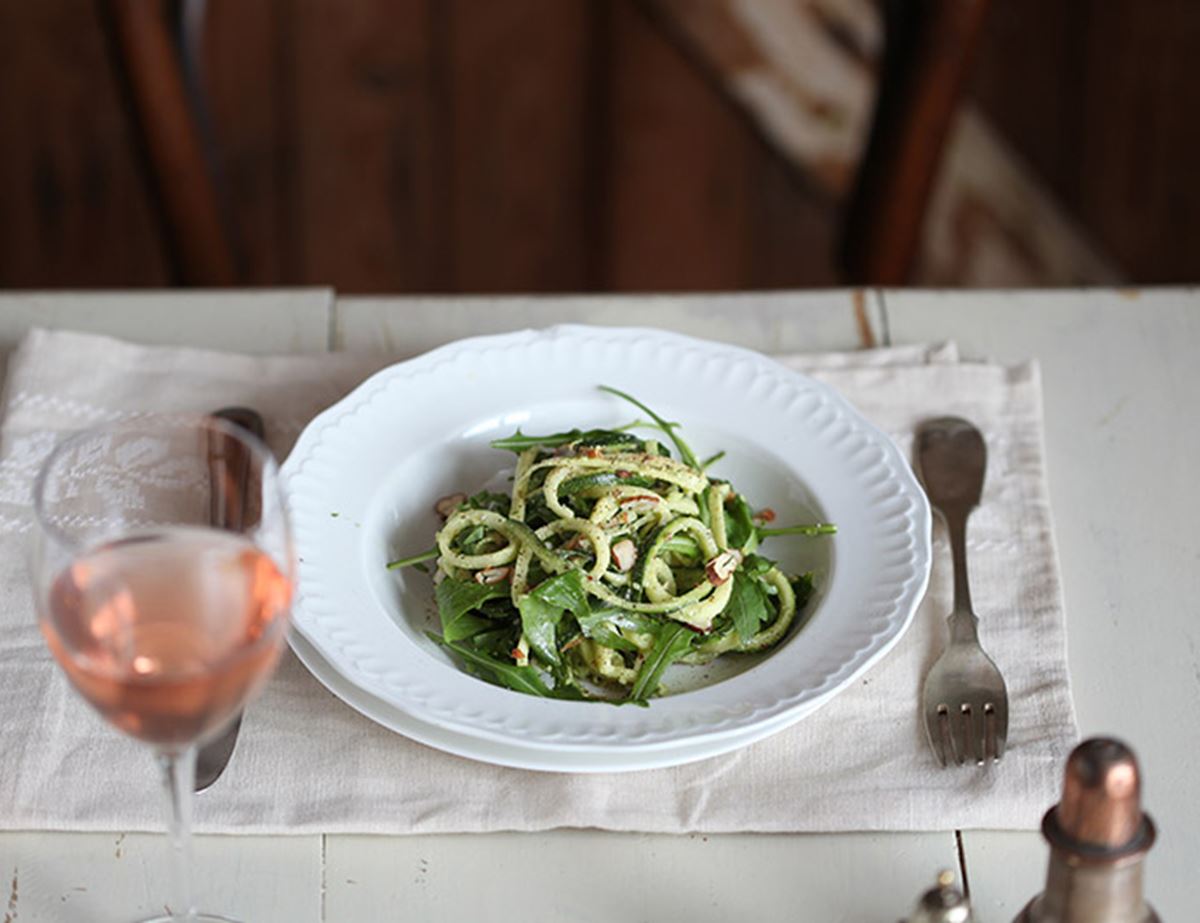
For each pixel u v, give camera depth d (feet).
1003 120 6.86
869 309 3.49
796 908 2.54
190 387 3.23
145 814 2.59
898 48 4.22
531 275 7.02
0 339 3.38
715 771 2.66
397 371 3.09
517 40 6.58
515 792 2.63
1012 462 3.12
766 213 6.84
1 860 2.56
